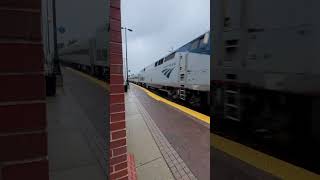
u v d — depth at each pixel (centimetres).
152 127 1110
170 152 738
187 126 1133
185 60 1759
